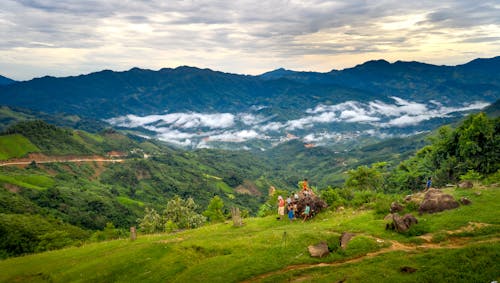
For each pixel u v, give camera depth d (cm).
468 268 1886
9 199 14812
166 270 2611
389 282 1842
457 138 7975
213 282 2275
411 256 2155
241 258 2552
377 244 2472
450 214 2761
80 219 15638
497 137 7138
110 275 2755
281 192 6625
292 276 2173
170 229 7750
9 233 8675
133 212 19000
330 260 2356
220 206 7425
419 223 2692
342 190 5078
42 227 9644
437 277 1831
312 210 3722
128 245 3562
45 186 19525
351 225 2972
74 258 3431
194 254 2800
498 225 2441
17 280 3083
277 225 3541
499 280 1730
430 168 8306
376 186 7700
